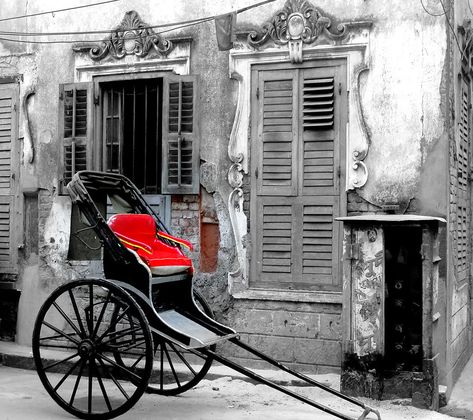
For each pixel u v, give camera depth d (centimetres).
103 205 647
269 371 687
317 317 682
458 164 735
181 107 730
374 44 671
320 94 690
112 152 782
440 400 617
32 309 805
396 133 662
